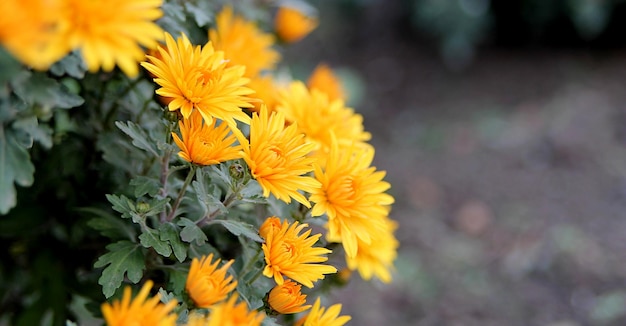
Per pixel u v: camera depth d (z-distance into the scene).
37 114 0.80
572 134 2.32
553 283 1.78
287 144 0.80
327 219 0.89
